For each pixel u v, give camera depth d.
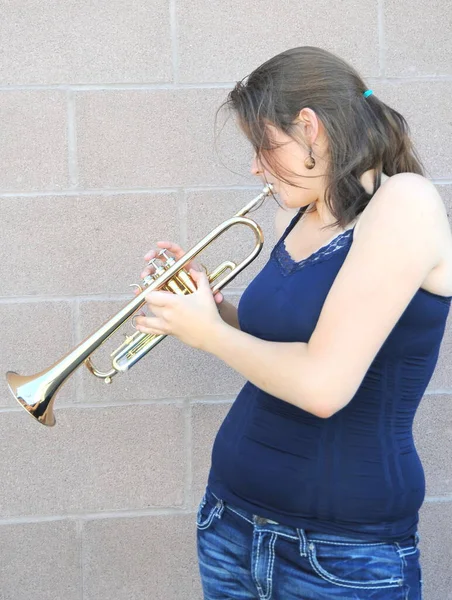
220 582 1.51
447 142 2.32
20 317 2.26
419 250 1.23
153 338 1.64
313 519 1.37
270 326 1.40
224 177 2.28
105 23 2.22
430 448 2.38
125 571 2.35
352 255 1.27
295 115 1.36
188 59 2.24
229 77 2.25
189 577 2.37
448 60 2.30
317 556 1.36
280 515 1.39
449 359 2.36
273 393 1.31
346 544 1.35
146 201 2.27
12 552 2.32
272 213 2.29
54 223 2.25
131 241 2.27
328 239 1.39
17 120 2.22
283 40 2.26
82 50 2.22
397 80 2.29
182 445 2.33
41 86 2.22
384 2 2.27
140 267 2.28
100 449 2.31
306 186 1.40
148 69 2.23
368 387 1.34
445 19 2.29
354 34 2.27
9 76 2.21
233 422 1.51
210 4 2.23
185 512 2.35
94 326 2.28
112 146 2.25
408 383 1.36
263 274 1.48
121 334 2.28
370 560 1.35
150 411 2.32
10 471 2.30
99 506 2.33
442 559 2.40
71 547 2.33
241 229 2.29
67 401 2.29
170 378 2.32
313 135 1.35
